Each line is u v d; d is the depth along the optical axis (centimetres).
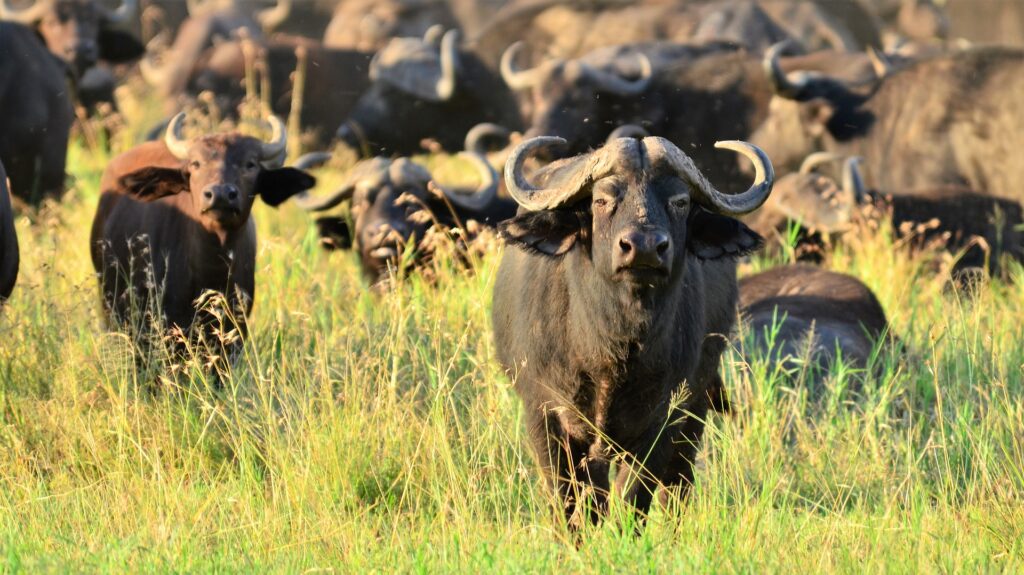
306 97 7719
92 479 2512
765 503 2333
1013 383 2972
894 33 10062
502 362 2453
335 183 5609
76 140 6662
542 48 7919
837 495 2575
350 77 7838
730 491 2528
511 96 7669
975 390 2888
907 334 3331
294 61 7719
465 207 4216
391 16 9919
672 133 6200
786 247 4056
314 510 2344
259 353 3005
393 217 3981
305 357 2827
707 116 6153
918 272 4147
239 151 2992
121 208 3166
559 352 2281
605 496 2375
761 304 3284
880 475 2586
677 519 2309
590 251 2191
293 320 3114
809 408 2892
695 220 2219
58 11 6194
